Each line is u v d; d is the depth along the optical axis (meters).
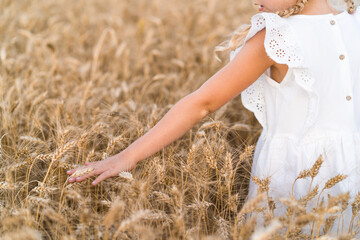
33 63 3.93
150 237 1.45
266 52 1.60
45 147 2.21
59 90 3.30
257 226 1.76
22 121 2.73
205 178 1.84
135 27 5.91
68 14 6.00
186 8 6.04
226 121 2.65
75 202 1.93
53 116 2.53
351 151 1.79
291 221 1.52
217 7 6.41
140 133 2.15
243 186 2.19
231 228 1.68
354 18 1.81
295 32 1.63
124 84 3.29
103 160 1.76
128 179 1.68
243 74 1.69
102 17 6.14
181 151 2.11
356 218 1.79
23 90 3.16
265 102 1.92
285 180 1.87
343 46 1.69
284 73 1.75
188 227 1.85
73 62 3.78
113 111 2.48
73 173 1.74
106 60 4.58
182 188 1.87
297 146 1.82
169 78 3.45
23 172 2.12
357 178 1.83
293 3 1.71
